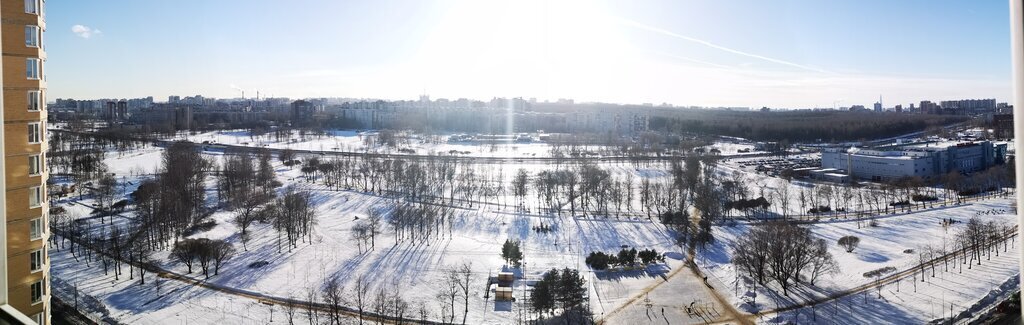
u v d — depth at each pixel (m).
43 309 51.69
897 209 174.50
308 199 175.38
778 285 105.44
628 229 156.62
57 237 139.12
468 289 104.31
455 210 178.12
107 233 141.38
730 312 95.19
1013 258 111.31
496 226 158.38
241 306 97.88
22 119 50.28
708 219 157.50
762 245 109.56
